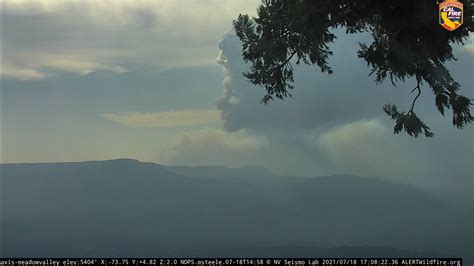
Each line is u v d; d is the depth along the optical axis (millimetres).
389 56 18562
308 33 18719
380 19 18062
